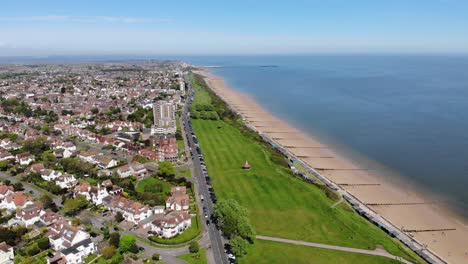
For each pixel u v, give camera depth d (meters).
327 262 127.12
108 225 150.62
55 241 132.38
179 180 194.88
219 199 175.50
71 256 123.69
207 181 196.75
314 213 163.88
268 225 152.62
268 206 169.62
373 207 176.38
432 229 157.12
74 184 190.12
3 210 162.00
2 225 149.12
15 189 183.38
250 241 139.50
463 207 176.12
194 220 154.88
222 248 134.38
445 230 156.62
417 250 138.38
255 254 130.75
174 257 127.81
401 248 139.38
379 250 136.38
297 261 127.12
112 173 199.50
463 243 146.88
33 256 128.00
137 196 172.38
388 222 162.00
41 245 132.50
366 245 139.38
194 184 193.62
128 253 129.62
